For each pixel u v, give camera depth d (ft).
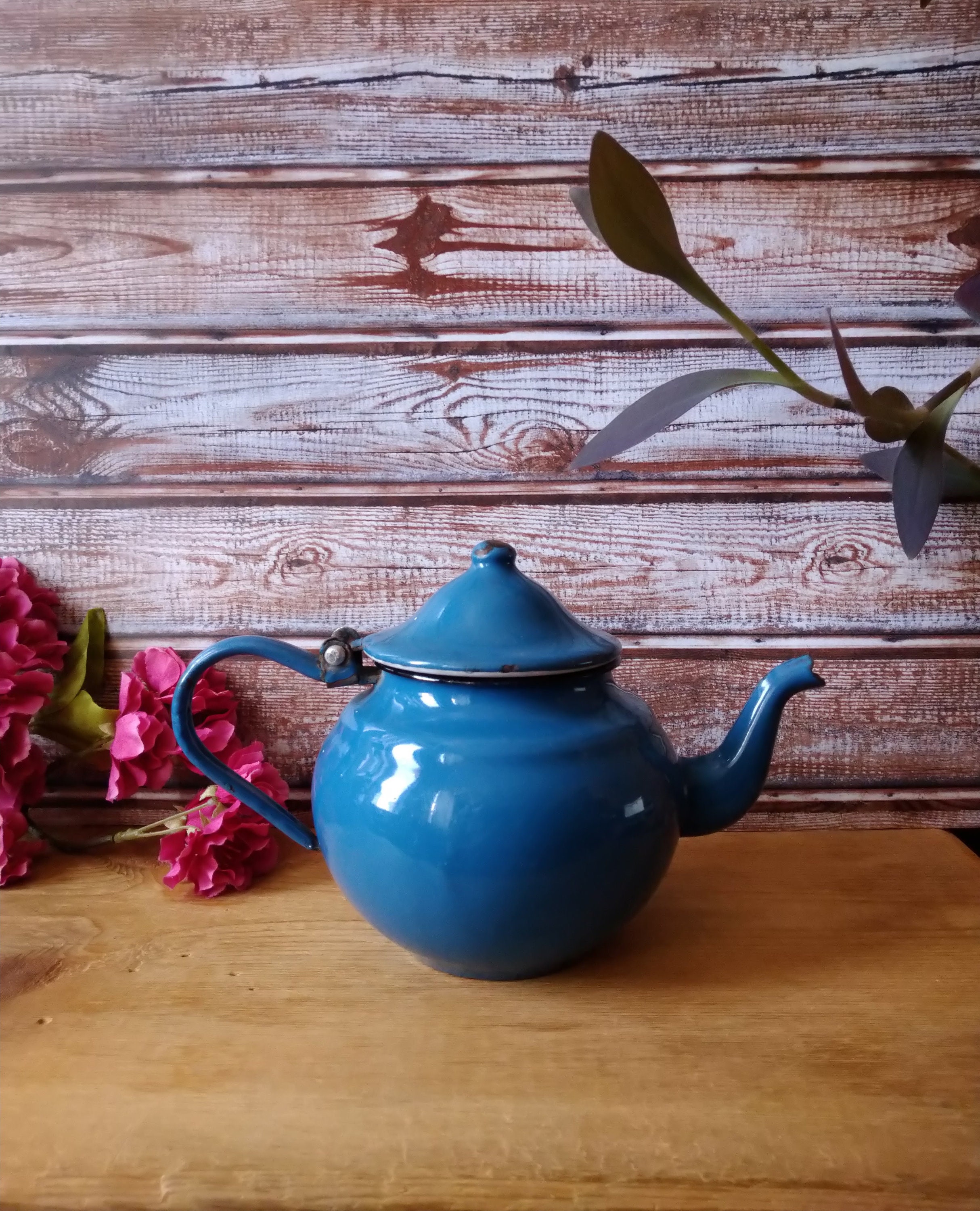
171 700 1.38
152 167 1.36
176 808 1.50
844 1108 0.90
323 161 1.36
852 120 1.34
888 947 1.16
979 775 1.48
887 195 1.35
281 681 1.48
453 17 1.33
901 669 1.46
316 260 1.38
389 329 1.39
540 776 0.98
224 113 1.35
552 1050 0.98
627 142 1.35
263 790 1.33
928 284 1.37
